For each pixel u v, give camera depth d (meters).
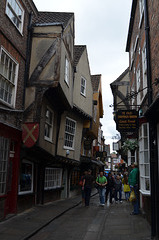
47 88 9.19
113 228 6.86
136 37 12.37
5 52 7.80
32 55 9.61
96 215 9.09
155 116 6.37
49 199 12.24
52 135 11.47
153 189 6.12
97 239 5.88
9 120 7.96
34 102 9.09
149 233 6.11
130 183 8.68
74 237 6.15
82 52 16.55
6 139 7.70
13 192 8.38
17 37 8.75
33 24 9.88
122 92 17.33
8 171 7.84
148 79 7.26
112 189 12.85
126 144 11.84
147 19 7.93
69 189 15.62
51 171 12.95
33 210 9.52
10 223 7.15
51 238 6.08
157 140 6.38
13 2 8.49
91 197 16.61
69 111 13.79
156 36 6.98
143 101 9.77
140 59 10.88
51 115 11.59
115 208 10.61
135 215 8.51
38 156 10.49
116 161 40.50
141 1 10.88
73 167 15.83
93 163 23.03
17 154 8.61
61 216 9.05
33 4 10.11
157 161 6.31
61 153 13.02
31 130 7.99
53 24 9.73
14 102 8.35
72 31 12.47
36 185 10.71
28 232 6.30
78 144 15.84
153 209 5.98
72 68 12.77
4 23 7.70
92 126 18.28
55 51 9.52
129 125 9.06
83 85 16.80
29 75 9.39
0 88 7.55
